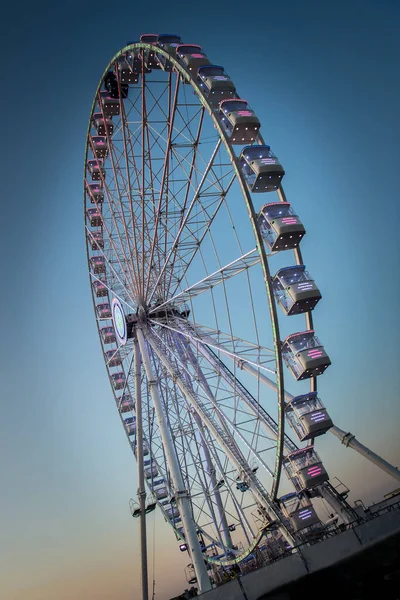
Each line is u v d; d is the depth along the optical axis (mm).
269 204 23891
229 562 30672
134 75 32406
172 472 27922
